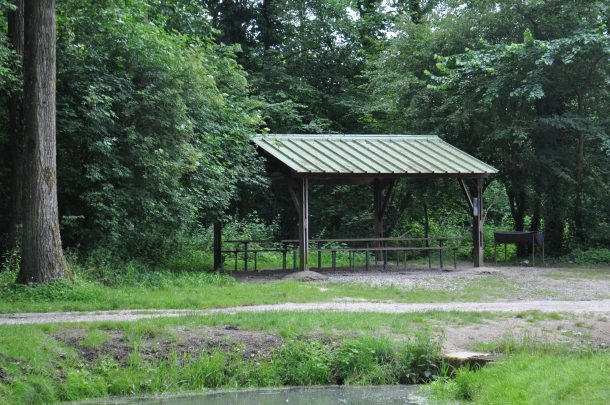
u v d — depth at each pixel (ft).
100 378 31.65
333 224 114.52
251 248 93.09
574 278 66.85
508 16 91.61
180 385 32.32
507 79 87.76
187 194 67.05
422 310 42.91
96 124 59.00
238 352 34.19
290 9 117.19
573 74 87.25
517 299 51.16
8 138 66.90
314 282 62.08
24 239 49.62
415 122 96.99
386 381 32.86
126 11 66.54
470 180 77.25
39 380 30.01
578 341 35.06
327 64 122.72
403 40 101.71
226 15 115.85
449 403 28.32
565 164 90.33
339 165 70.49
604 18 87.40
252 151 73.51
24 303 45.06
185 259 77.87
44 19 50.52
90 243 60.34
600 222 93.45
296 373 33.32
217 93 68.23
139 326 35.58
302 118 117.70
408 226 107.24
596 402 23.00
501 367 29.58
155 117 62.03
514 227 98.07
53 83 51.01
